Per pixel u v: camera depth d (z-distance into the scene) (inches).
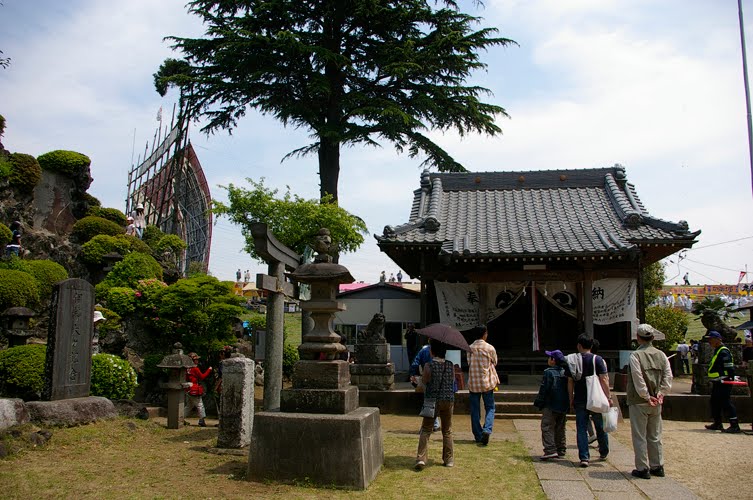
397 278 1820.9
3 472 265.7
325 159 928.3
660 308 1023.0
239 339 759.7
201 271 1251.8
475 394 378.6
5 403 320.8
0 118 866.1
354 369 566.9
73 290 387.2
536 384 645.3
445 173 849.5
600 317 671.8
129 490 251.6
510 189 837.2
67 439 331.6
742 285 1604.3
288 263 428.8
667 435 418.0
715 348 452.8
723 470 305.3
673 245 654.5
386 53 912.3
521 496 254.5
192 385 482.3
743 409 507.8
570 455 340.5
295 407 281.0
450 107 916.6
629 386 293.1
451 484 271.7
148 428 402.3
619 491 262.7
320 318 301.0
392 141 939.3
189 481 268.4
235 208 751.7
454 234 708.7
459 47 902.4
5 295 601.3
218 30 874.8
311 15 929.5
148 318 621.6
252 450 273.7
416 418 520.1
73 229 908.0
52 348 368.2
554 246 644.1
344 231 764.6
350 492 254.2
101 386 443.8
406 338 842.8
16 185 855.1
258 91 907.4
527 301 777.6
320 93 875.4
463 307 697.0
